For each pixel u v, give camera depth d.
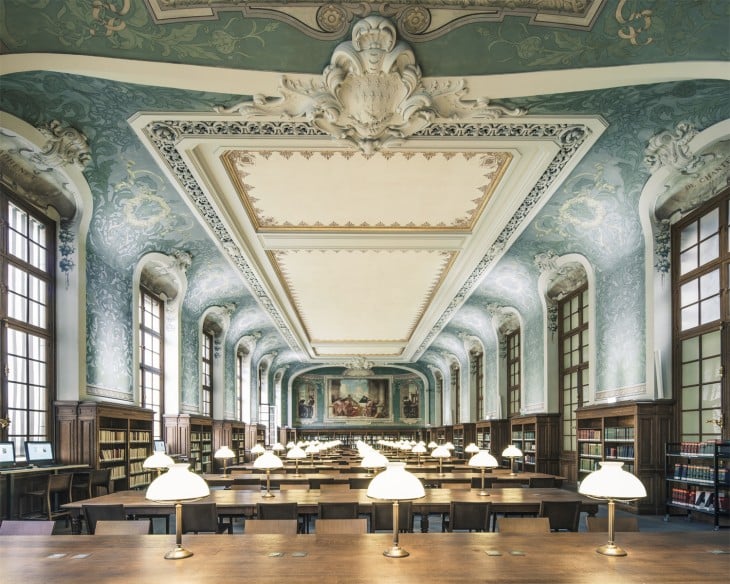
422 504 7.60
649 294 11.05
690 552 4.27
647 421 10.71
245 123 8.28
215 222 12.16
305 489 9.48
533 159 9.50
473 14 6.54
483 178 10.41
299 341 27.95
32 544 4.59
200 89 7.30
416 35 6.71
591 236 12.66
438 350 30.61
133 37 6.58
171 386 15.78
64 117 8.21
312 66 7.04
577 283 15.55
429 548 4.38
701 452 9.41
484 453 8.58
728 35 6.37
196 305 17.45
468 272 16.09
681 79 7.03
